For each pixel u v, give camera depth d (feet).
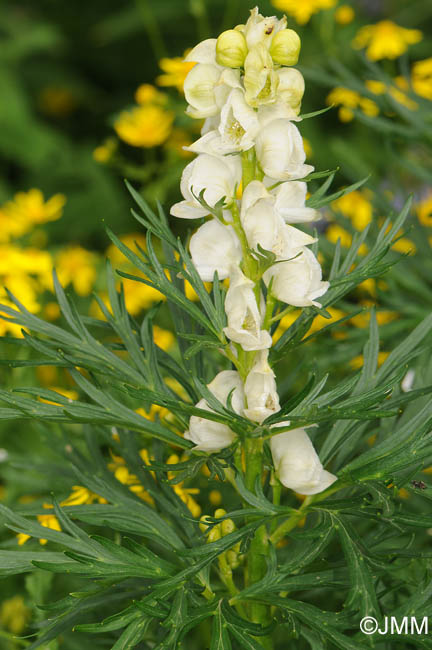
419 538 2.77
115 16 7.86
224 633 2.23
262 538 2.37
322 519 2.27
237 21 7.38
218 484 2.80
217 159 2.23
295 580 2.30
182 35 7.86
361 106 3.97
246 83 2.18
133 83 8.15
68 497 2.61
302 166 2.22
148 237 2.27
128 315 2.43
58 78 7.96
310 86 6.43
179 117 4.05
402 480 2.23
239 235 2.25
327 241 3.08
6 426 3.41
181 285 2.41
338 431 2.44
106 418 2.31
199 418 2.28
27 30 7.77
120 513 2.41
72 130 8.13
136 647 2.53
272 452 2.31
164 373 3.03
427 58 6.66
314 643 2.26
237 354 2.29
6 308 2.38
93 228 6.35
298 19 4.13
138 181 4.70
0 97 6.88
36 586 2.77
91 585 2.37
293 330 2.37
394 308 3.20
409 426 2.33
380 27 4.26
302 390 2.19
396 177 3.70
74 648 2.73
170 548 2.39
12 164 7.29
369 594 2.19
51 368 3.50
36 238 4.06
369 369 2.41
